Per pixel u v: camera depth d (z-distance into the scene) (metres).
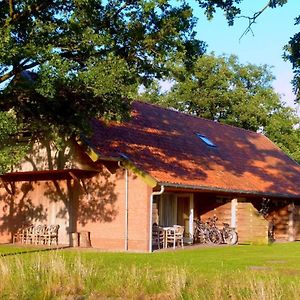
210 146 32.47
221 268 16.33
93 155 23.44
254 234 28.27
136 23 18.64
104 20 18.66
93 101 19.56
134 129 28.06
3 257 16.25
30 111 20.33
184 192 27.03
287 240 31.95
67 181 26.19
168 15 18.64
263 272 14.94
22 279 12.96
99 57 18.22
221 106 54.06
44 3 18.47
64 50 18.47
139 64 19.11
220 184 26.98
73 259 15.77
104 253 21.67
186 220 28.45
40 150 25.47
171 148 28.48
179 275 12.57
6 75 18.72
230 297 11.17
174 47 18.56
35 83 17.44
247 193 28.30
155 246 24.83
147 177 23.41
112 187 24.62
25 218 27.59
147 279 12.80
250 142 38.38
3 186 28.47
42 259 14.30
